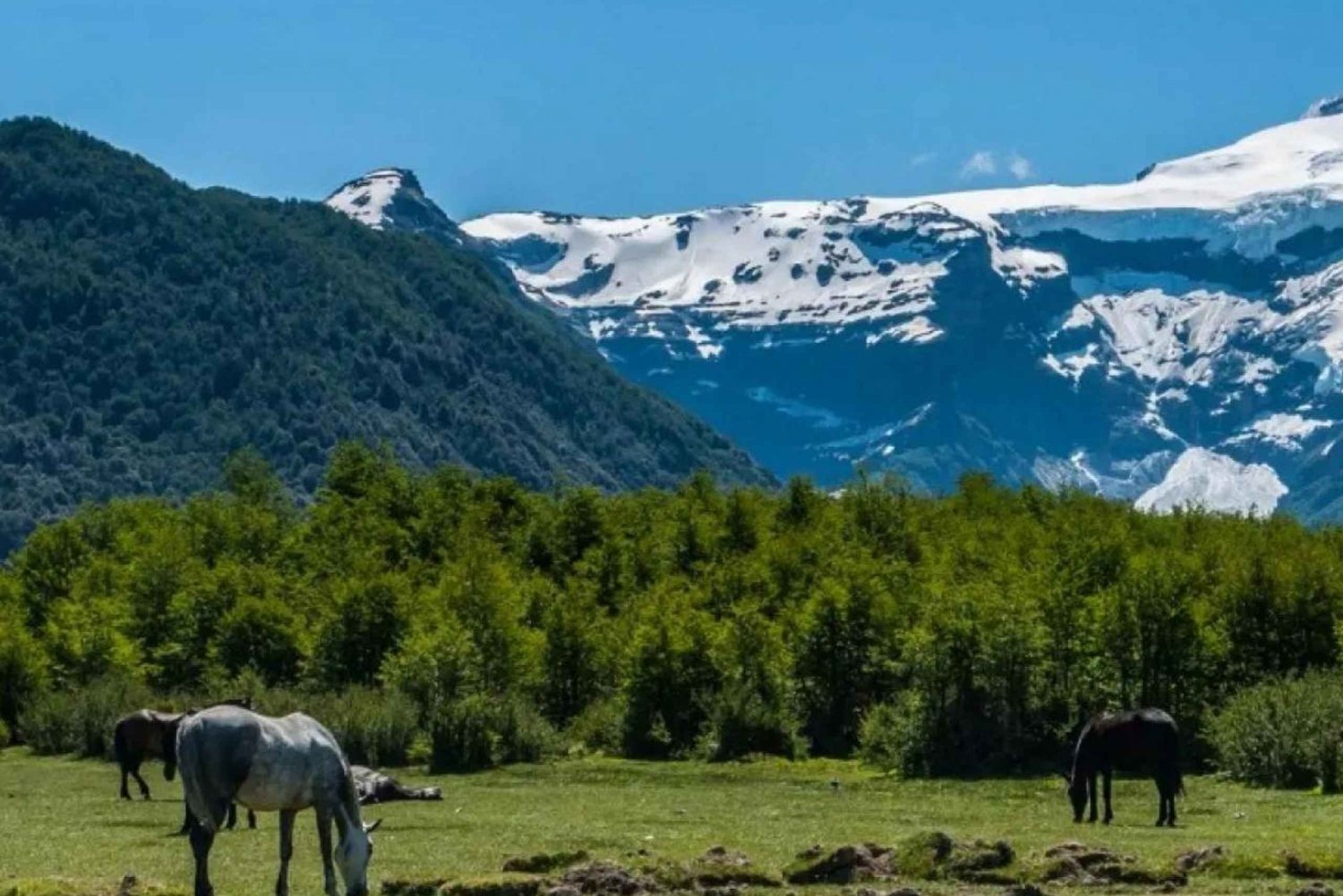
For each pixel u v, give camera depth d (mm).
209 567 165750
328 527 172750
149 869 58062
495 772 110000
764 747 119312
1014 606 110875
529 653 131000
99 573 166000
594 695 134375
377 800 86125
